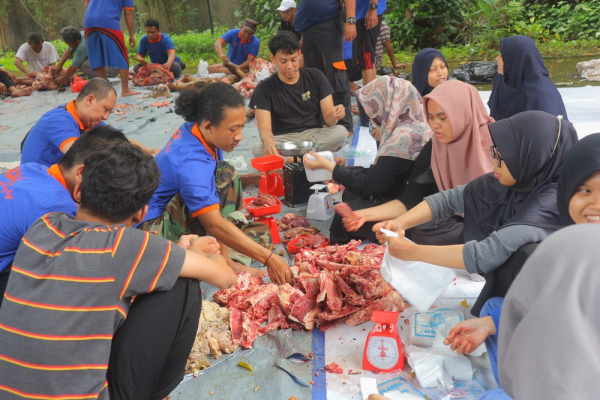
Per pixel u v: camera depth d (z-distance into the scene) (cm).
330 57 592
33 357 187
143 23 1523
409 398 232
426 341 275
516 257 253
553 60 942
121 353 206
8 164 580
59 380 188
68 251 194
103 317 192
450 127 323
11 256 248
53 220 205
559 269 112
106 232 200
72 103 398
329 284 296
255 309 302
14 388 188
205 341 279
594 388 105
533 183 271
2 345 190
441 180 344
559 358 107
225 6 1460
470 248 259
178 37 1390
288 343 282
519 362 115
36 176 254
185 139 325
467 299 316
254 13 1431
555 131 266
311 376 263
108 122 721
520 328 115
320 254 334
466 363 253
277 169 500
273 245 388
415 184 356
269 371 268
